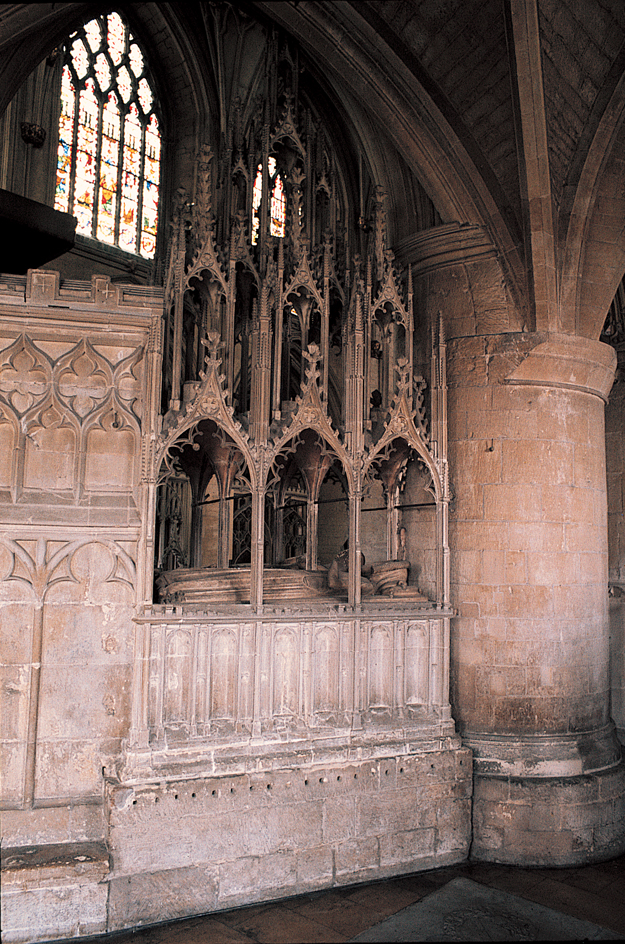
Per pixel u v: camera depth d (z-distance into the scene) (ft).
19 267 25.02
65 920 16.63
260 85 51.26
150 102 52.65
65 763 18.35
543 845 21.30
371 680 21.59
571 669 23.26
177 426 19.49
